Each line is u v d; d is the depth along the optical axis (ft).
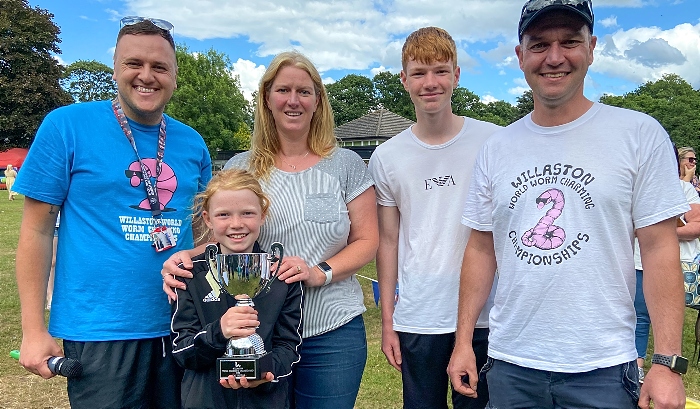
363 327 7.74
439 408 8.50
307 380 7.41
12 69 122.72
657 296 5.84
